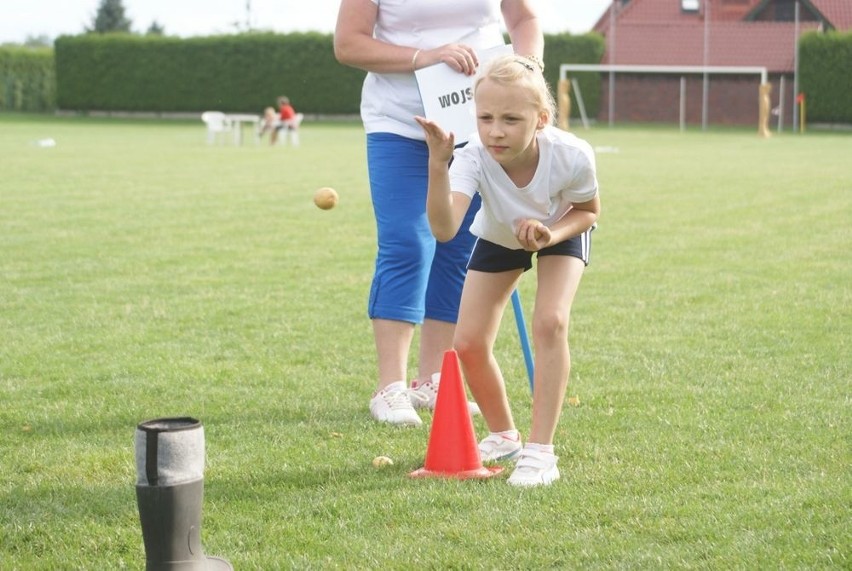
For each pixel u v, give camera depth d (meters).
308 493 4.78
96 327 8.44
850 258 11.87
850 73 55.56
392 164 6.38
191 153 32.03
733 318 8.70
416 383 6.62
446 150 4.51
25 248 12.48
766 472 4.98
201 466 3.67
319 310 9.15
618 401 6.31
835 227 14.54
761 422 5.82
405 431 5.82
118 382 6.78
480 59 6.27
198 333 8.25
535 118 4.75
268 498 4.72
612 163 28.61
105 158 28.84
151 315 8.90
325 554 4.09
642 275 10.83
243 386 6.73
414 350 7.93
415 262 6.29
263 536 4.27
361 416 6.11
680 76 60.56
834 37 55.56
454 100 6.26
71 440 5.61
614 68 56.50
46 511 4.57
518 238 4.72
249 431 5.77
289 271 11.13
